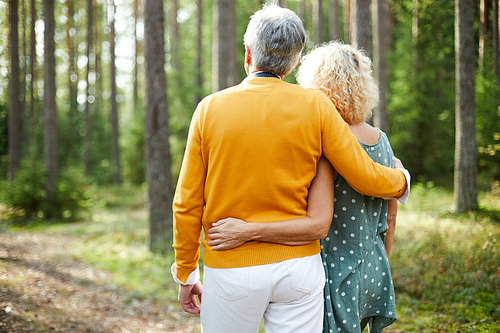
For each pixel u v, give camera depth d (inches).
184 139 577.0
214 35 335.9
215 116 46.2
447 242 170.1
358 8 226.7
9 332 109.2
